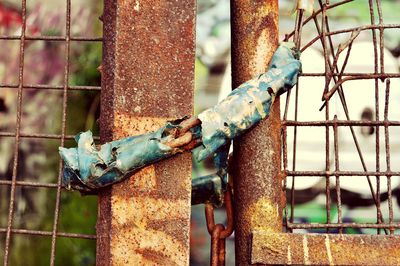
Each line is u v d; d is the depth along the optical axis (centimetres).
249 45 186
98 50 411
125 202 177
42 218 405
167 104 180
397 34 429
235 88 188
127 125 179
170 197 177
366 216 424
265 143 182
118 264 175
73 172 172
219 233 192
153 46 181
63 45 421
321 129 423
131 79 180
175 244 176
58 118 417
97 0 418
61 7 424
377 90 184
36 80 423
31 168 416
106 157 171
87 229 398
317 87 418
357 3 427
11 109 422
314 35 425
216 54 445
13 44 425
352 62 425
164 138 173
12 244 401
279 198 182
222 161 186
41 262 397
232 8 190
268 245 173
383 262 172
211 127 171
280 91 180
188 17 183
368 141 424
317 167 423
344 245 173
